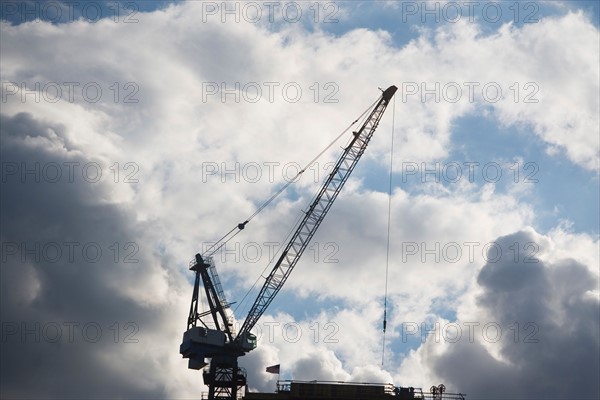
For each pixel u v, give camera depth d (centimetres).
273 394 19888
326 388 19862
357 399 19750
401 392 19775
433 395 19812
